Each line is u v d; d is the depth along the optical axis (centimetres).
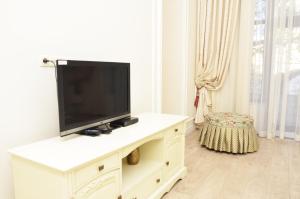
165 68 320
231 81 371
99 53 202
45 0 157
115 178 144
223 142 287
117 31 220
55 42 166
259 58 343
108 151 133
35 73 156
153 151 196
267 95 347
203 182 219
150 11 264
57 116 172
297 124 332
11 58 143
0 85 139
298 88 328
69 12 174
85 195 124
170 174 208
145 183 174
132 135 165
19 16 145
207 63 369
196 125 392
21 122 151
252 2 337
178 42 335
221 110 385
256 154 286
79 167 118
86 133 164
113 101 191
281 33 324
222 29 357
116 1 216
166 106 328
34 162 121
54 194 119
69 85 148
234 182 219
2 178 144
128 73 208
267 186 211
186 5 335
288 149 303
